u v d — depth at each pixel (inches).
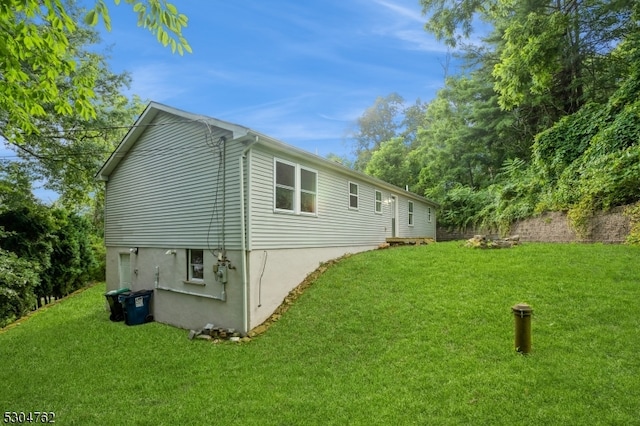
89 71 438.3
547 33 477.4
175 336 296.2
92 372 221.8
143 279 386.0
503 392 153.0
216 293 302.2
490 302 249.4
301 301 310.8
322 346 231.3
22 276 412.5
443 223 853.8
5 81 171.2
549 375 161.5
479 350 193.0
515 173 655.1
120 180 428.1
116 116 537.6
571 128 500.4
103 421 160.4
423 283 303.0
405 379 175.3
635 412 133.4
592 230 390.6
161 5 143.0
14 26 148.8
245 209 289.1
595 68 640.4
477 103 847.1
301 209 362.0
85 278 619.8
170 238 353.1
